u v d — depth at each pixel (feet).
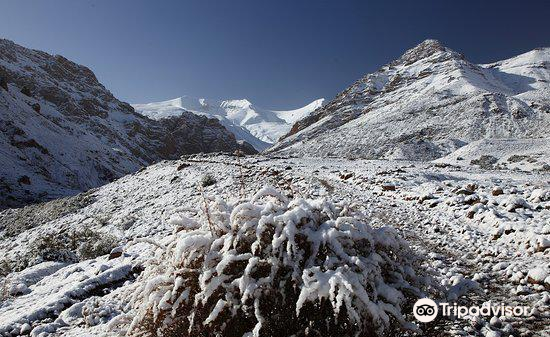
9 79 511.81
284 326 10.69
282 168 73.10
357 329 10.26
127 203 69.56
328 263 10.69
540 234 23.04
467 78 542.57
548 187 40.47
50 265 34.68
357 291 10.00
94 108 568.82
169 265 11.84
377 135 377.71
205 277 10.72
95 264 30.91
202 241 11.60
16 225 77.36
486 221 29.07
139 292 12.10
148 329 11.63
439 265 21.12
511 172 78.07
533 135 280.31
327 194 44.09
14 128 206.80
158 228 41.09
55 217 75.41
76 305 20.36
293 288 10.72
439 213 34.30
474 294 17.08
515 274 18.52
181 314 11.41
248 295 10.48
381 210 36.81
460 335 13.23
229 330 10.89
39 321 19.61
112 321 12.42
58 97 529.45
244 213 11.84
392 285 11.64
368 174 60.13
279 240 10.85
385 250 12.25
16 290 27.30
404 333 12.29
